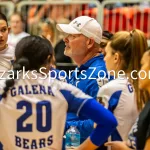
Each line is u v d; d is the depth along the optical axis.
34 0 15.75
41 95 5.52
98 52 7.36
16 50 5.68
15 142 5.50
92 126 6.60
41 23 14.97
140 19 13.98
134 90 6.52
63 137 5.89
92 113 5.43
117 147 5.82
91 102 5.45
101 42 8.10
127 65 6.61
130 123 6.48
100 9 14.00
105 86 6.52
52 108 5.50
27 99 5.50
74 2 14.45
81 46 7.25
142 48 6.58
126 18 14.05
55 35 13.35
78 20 7.33
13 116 5.50
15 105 5.50
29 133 5.47
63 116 5.54
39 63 5.61
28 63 5.57
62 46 12.77
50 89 5.55
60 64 12.62
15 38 14.12
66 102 5.52
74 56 7.35
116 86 6.48
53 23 13.38
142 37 6.61
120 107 6.45
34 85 5.56
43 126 5.48
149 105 5.39
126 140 6.29
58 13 14.90
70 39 7.30
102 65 7.12
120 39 6.65
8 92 5.54
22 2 15.26
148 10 13.91
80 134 6.75
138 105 6.41
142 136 5.36
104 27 14.20
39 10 15.16
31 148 5.48
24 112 5.47
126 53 6.60
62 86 5.57
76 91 5.55
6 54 7.70
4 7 15.54
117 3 14.14
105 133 5.46
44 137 5.48
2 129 5.55
